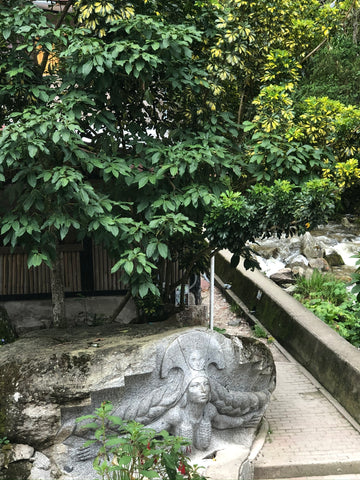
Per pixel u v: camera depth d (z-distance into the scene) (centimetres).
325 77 1622
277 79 876
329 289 1282
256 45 867
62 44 764
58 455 668
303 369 1031
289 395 934
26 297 977
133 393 697
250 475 718
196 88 778
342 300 1243
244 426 764
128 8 724
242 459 705
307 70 1636
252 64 880
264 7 843
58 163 741
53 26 739
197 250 971
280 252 1530
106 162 739
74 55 707
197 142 802
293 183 802
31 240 721
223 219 757
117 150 822
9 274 968
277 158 773
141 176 746
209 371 726
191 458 707
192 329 721
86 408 673
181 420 700
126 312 1000
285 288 1349
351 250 1619
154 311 967
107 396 682
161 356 698
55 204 717
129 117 838
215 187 787
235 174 809
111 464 639
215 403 723
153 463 549
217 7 838
